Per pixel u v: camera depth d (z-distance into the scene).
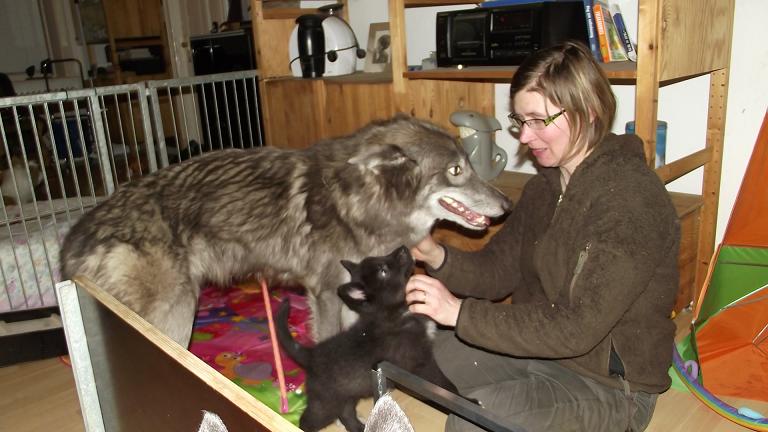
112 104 8.58
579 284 1.80
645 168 1.91
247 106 4.99
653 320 1.99
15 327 3.67
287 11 4.86
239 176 2.92
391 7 3.70
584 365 2.05
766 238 3.14
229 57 5.91
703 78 3.44
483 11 3.45
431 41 4.57
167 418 1.59
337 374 2.36
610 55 3.22
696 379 2.88
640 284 1.75
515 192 3.59
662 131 3.27
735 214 3.24
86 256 2.79
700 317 3.37
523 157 3.76
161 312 2.81
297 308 4.10
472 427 2.00
